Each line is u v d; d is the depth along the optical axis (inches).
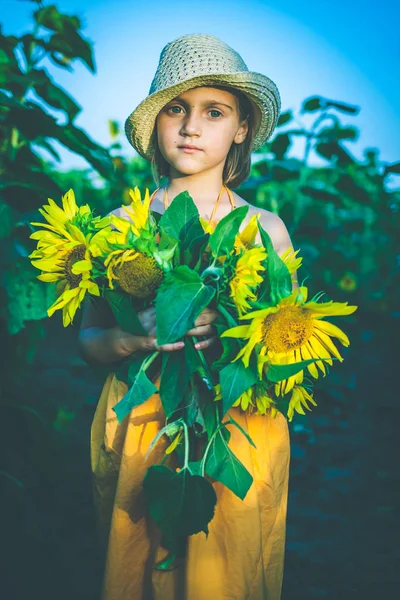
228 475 59.1
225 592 63.4
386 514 112.3
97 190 236.8
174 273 54.3
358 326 229.5
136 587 67.5
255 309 56.1
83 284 57.4
